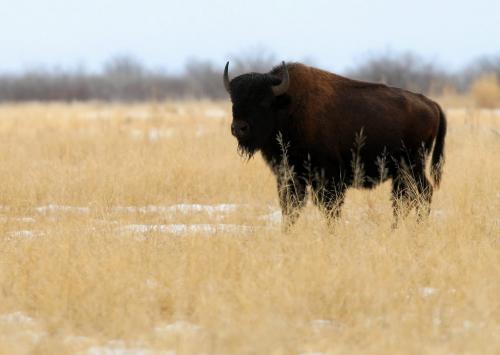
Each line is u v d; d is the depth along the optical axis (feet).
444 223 110.42
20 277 87.35
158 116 328.70
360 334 71.20
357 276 83.41
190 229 109.40
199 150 179.63
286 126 123.65
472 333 69.41
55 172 156.56
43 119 343.05
